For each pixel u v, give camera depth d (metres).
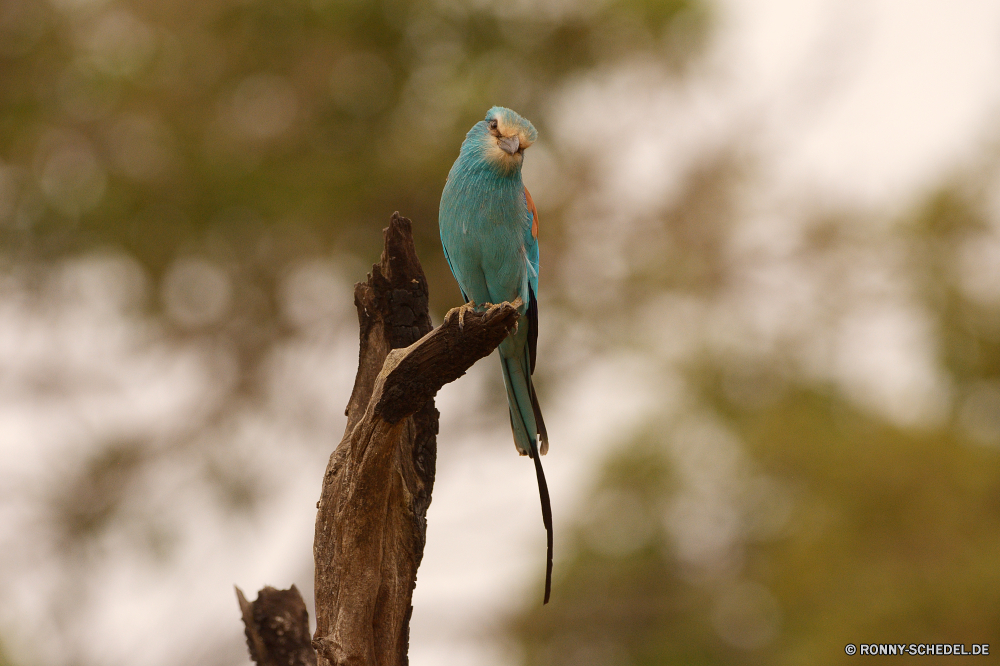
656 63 15.14
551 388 15.76
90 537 15.57
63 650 15.81
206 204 14.48
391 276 6.11
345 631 5.59
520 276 7.50
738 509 18.55
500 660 18.95
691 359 16.58
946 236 16.38
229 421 16.06
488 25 14.77
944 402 17.05
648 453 19.11
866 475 16.17
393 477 5.66
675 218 15.02
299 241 15.00
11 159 14.60
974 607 14.71
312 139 14.84
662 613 19.02
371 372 6.06
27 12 14.55
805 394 16.89
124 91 14.26
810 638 15.78
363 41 14.50
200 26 14.33
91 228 14.51
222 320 15.66
